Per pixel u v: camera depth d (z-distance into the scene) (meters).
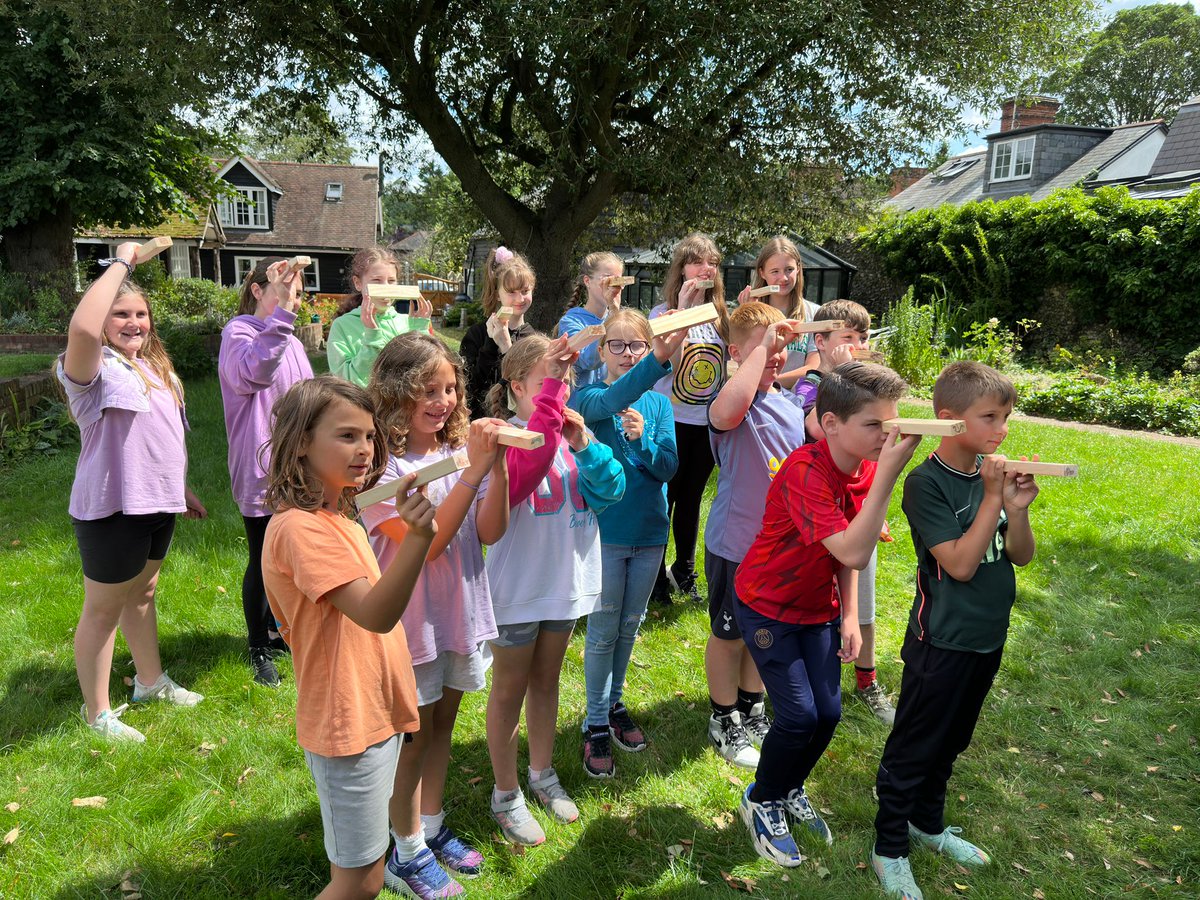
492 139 13.06
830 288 16.39
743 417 2.72
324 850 2.35
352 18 9.91
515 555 2.35
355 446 1.70
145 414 2.79
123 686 3.22
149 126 14.88
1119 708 3.29
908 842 2.35
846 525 2.19
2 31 14.63
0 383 6.74
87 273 17.97
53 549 4.50
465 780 2.72
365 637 1.77
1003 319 15.61
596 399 2.68
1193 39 49.25
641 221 13.73
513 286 3.64
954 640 2.19
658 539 2.84
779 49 9.18
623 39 9.16
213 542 4.65
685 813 2.60
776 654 2.35
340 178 34.12
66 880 2.22
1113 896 2.31
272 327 2.97
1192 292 12.89
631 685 3.39
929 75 10.18
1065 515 5.65
